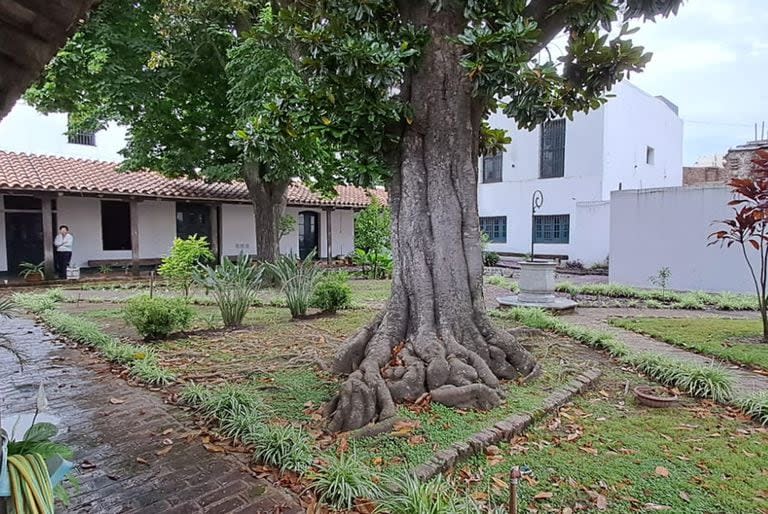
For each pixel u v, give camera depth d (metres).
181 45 10.68
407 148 4.81
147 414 3.82
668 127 22.27
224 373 4.80
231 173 12.21
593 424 3.65
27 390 4.41
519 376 4.48
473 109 4.95
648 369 4.89
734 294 10.36
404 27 4.45
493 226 22.39
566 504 2.58
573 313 8.71
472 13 4.01
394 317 4.61
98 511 2.50
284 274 8.55
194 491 2.70
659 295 10.47
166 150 12.65
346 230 22.61
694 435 3.47
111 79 10.27
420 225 4.74
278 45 4.85
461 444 3.14
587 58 4.77
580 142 18.78
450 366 4.08
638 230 12.20
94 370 5.06
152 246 17.03
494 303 9.70
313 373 4.74
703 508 2.55
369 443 3.19
